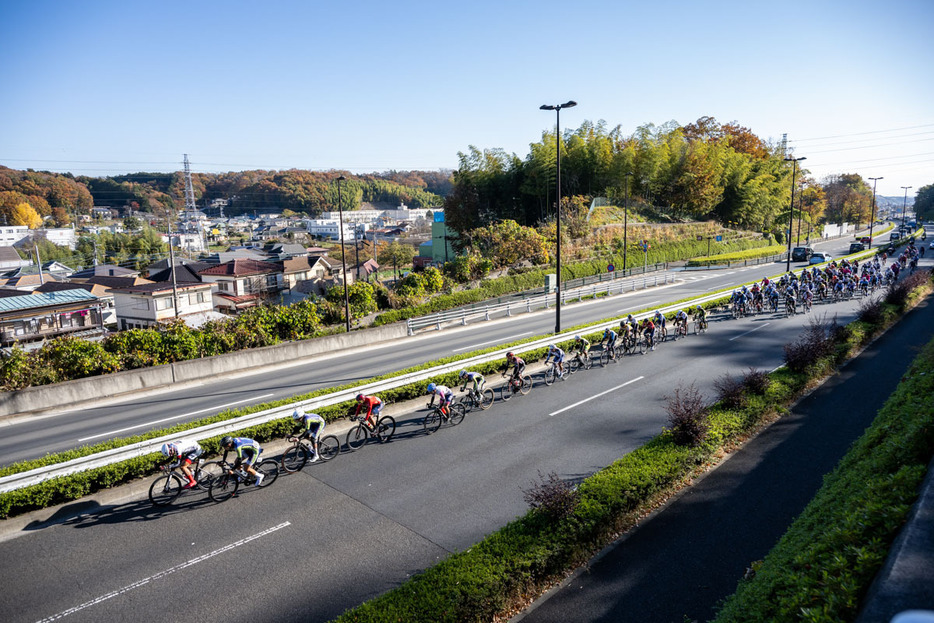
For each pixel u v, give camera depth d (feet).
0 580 29.04
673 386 60.29
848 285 112.88
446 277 145.59
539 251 168.35
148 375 72.43
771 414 48.49
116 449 39.34
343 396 52.44
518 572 26.16
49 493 35.14
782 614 17.38
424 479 40.11
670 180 232.53
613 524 31.58
